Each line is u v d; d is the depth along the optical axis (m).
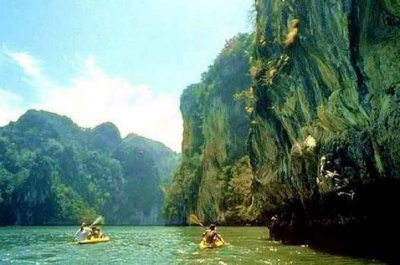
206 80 103.25
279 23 24.30
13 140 174.38
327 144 20.19
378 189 17.34
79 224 150.50
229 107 89.00
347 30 15.49
